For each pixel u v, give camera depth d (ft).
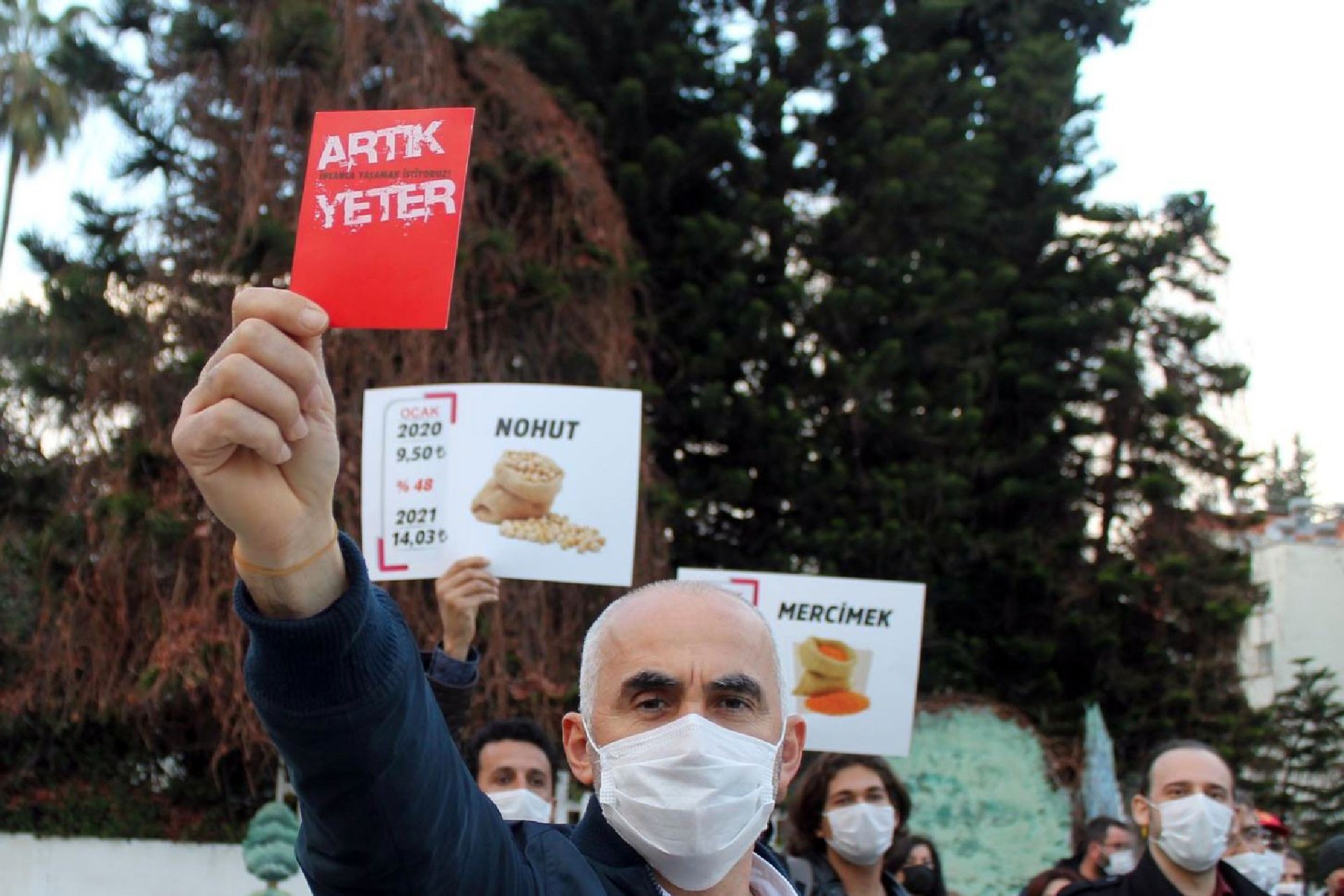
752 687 7.33
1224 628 57.93
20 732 36.63
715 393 51.52
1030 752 42.98
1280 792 66.13
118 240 38.96
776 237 55.47
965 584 57.11
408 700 5.69
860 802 15.71
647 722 7.27
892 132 58.34
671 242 55.16
